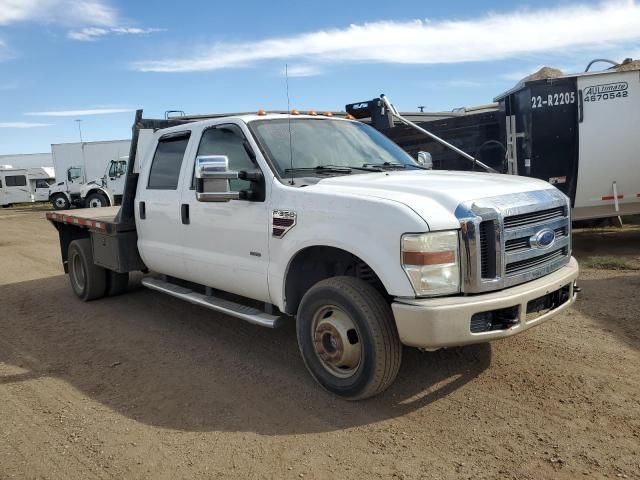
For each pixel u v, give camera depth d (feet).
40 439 11.96
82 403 13.66
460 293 11.48
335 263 14.43
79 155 94.53
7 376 15.62
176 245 18.01
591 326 17.22
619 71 27.35
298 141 15.66
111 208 28.84
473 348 15.79
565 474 9.93
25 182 127.75
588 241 32.12
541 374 14.01
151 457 11.07
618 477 9.77
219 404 13.26
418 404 12.78
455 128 36.17
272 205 14.17
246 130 15.43
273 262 14.26
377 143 17.56
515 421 11.84
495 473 10.04
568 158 28.12
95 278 23.21
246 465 10.64
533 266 12.57
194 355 16.57
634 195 28.48
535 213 12.60
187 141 17.90
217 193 13.83
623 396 12.67
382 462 10.55
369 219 11.89
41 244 45.47
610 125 27.68
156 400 13.65
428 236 11.14
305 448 11.16
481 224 11.55
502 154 34.45
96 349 17.57
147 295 24.25
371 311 12.04
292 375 14.74
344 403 12.99
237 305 16.25
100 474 10.57
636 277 22.61
